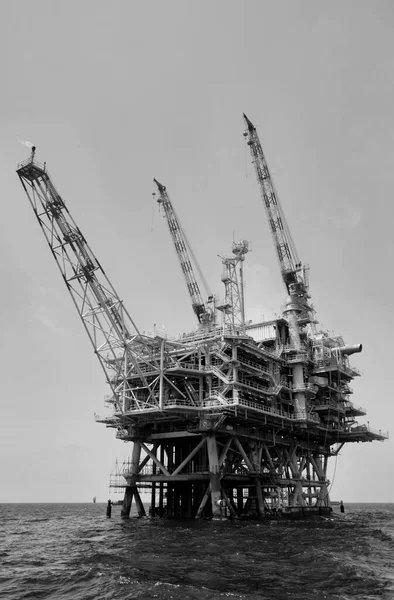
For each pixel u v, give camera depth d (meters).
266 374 70.94
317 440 87.00
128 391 66.25
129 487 73.75
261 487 70.81
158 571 29.67
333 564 31.89
